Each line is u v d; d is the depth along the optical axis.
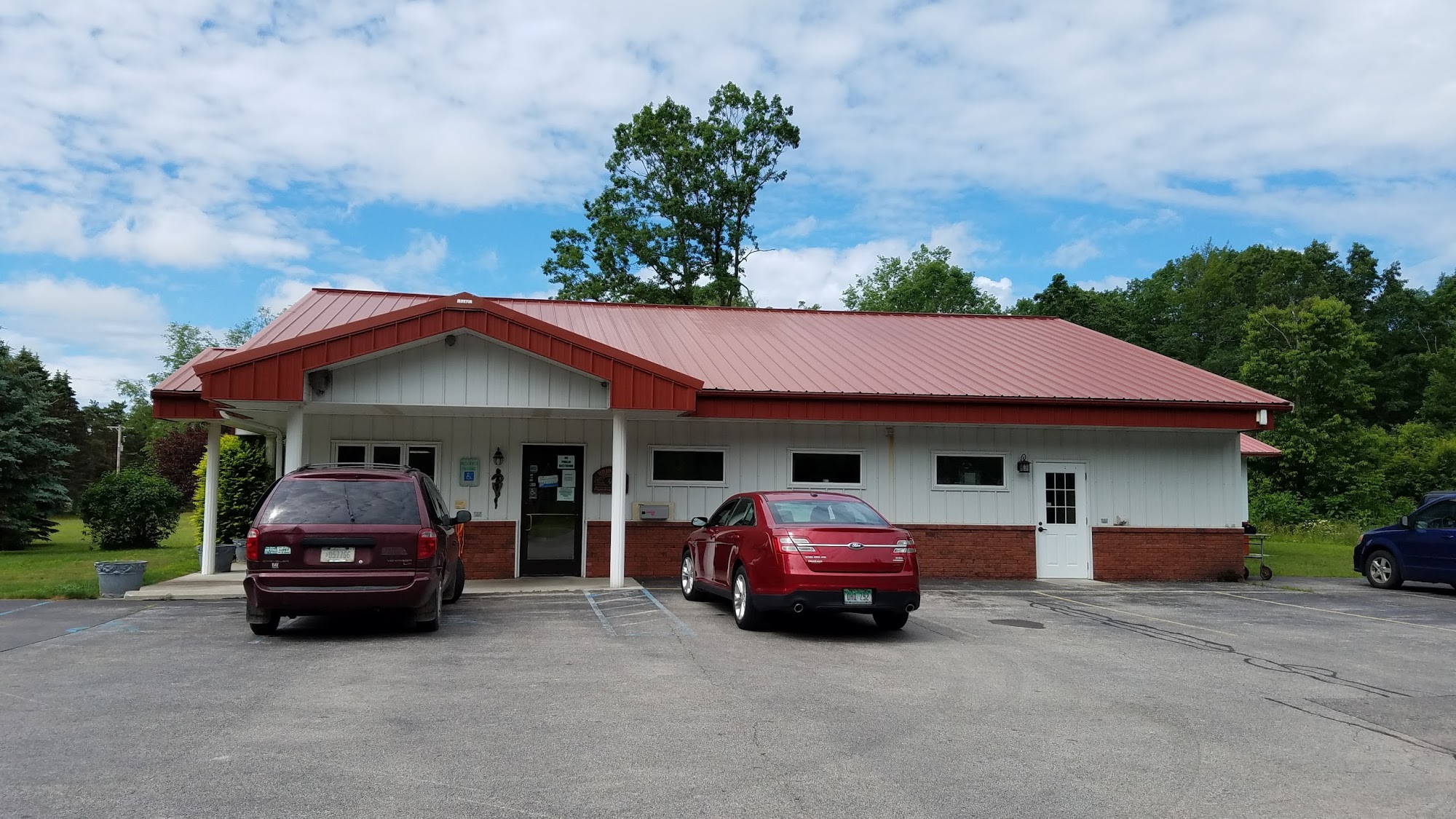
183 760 5.30
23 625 10.32
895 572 9.93
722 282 40.44
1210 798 5.05
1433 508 16.80
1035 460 17.80
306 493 9.56
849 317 23.16
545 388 13.72
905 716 6.61
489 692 7.08
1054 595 14.96
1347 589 17.02
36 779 4.93
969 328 22.64
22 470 25.84
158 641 9.27
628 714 6.49
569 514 16.28
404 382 13.30
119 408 77.69
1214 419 17.25
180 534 31.55
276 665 8.05
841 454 17.23
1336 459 42.81
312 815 4.46
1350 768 5.68
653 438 16.62
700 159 40.78
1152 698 7.46
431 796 4.76
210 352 16.25
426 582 9.58
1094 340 22.08
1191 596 15.19
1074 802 4.91
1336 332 44.12
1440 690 8.09
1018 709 6.94
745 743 5.84
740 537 10.72
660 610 11.80
